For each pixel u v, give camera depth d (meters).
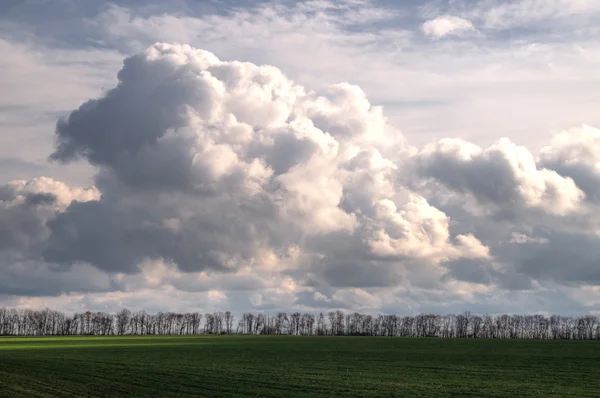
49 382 51.06
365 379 53.56
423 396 42.94
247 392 44.41
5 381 51.75
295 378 54.06
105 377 55.03
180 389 46.16
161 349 107.69
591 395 44.22
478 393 44.75
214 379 53.16
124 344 131.12
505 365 70.50
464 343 131.88
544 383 51.53
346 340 153.12
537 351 99.06
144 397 41.81
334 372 60.41
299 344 126.75
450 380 53.34
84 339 167.88
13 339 168.25
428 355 88.75
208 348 110.50
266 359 80.56
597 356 85.88
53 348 114.50
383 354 91.12
